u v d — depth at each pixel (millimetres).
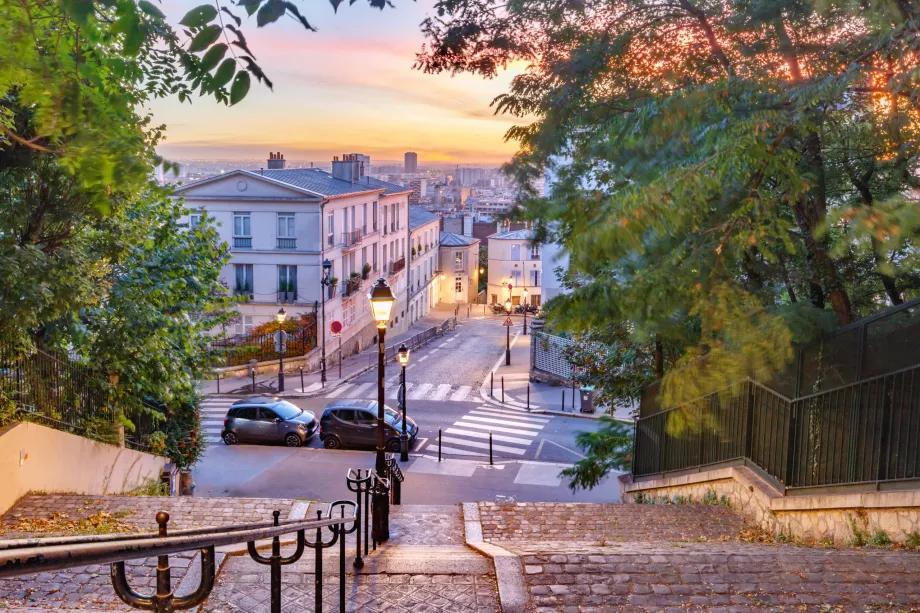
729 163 4219
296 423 23609
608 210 4465
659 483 13258
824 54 5387
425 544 9008
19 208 7273
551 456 23125
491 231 98000
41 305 7871
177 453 17219
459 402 31094
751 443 10258
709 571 6340
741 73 5258
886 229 3564
